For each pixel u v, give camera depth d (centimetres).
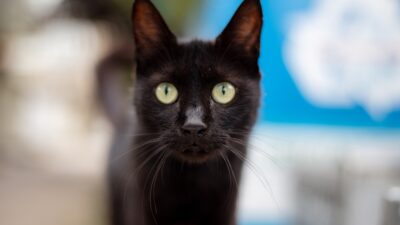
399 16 72
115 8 74
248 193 82
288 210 83
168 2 78
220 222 55
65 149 155
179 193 54
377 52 73
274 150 73
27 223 98
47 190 125
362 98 74
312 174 78
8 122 157
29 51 146
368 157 76
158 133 53
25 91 158
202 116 51
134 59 56
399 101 74
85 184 129
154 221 54
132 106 57
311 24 73
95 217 98
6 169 146
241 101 53
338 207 71
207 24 79
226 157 53
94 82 73
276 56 73
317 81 74
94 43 77
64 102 154
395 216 58
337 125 75
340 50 73
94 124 92
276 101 74
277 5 73
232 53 54
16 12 128
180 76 53
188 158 52
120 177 63
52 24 87
